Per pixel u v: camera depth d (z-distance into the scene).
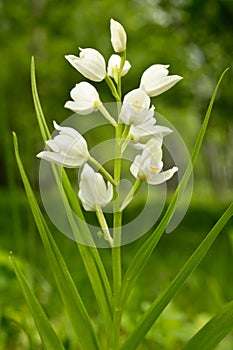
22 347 0.67
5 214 1.86
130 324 0.68
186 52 2.59
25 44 2.55
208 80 2.62
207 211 2.92
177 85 2.56
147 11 2.70
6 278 0.70
